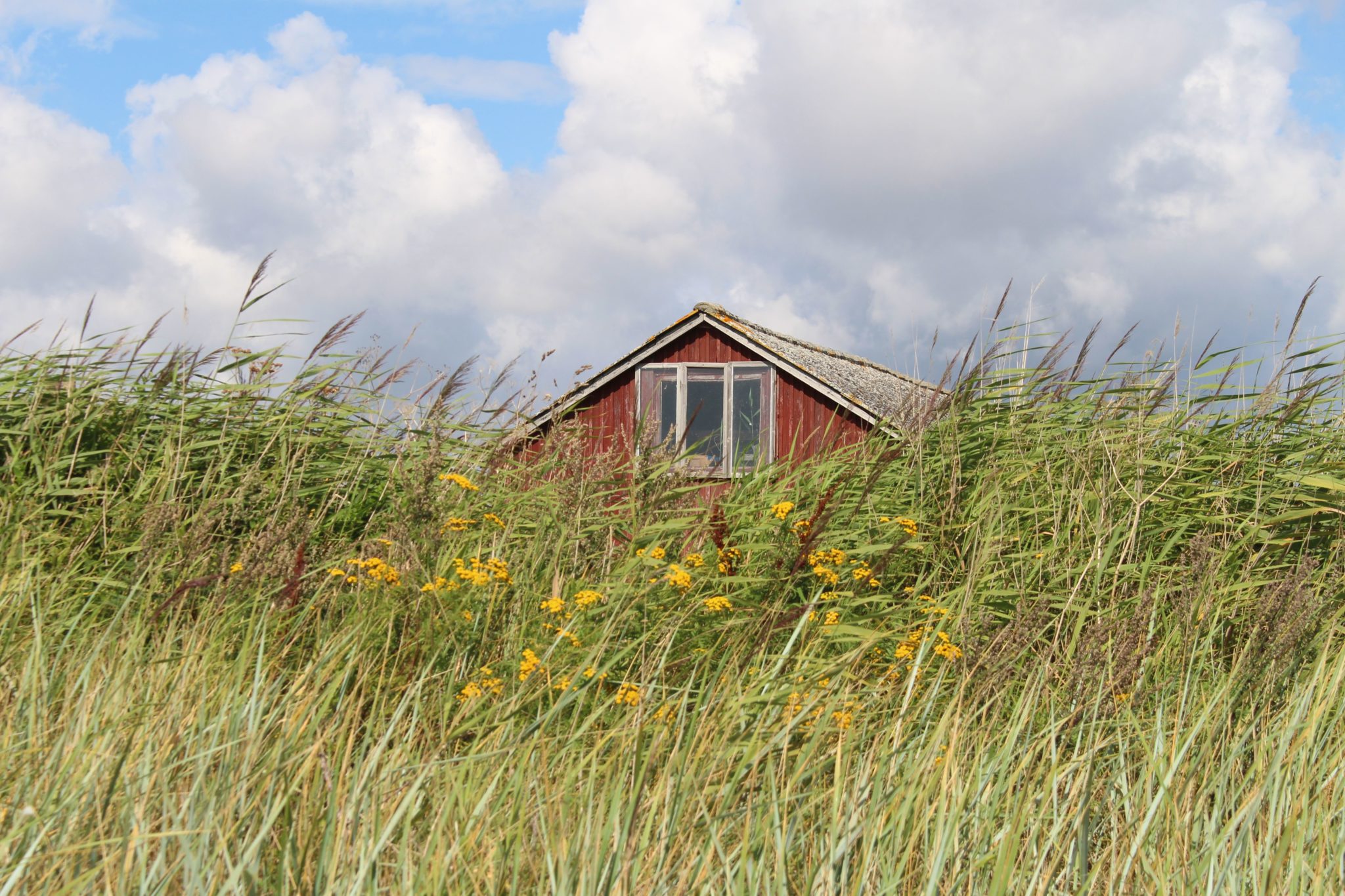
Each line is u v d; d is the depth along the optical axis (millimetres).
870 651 4121
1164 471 5352
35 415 4957
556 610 3898
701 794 2645
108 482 4809
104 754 2490
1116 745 3371
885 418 5703
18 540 4148
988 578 4527
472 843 2293
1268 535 4922
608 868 2178
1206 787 2887
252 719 2666
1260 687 3574
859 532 4996
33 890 2053
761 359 15945
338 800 2312
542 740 3020
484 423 6008
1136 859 2574
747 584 4457
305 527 4262
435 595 3807
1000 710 3359
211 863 2150
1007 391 5855
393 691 3473
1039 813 2648
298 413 5570
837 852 2350
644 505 5047
